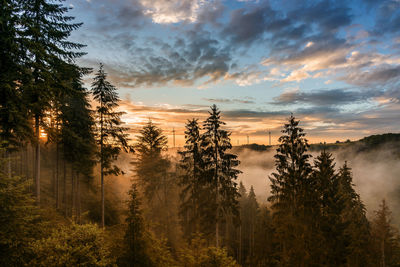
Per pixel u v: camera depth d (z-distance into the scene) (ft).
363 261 57.82
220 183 68.64
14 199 27.96
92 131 79.61
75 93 59.82
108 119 67.41
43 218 40.16
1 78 44.93
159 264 34.96
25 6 49.55
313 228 56.90
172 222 91.97
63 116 65.82
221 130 68.59
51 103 56.75
